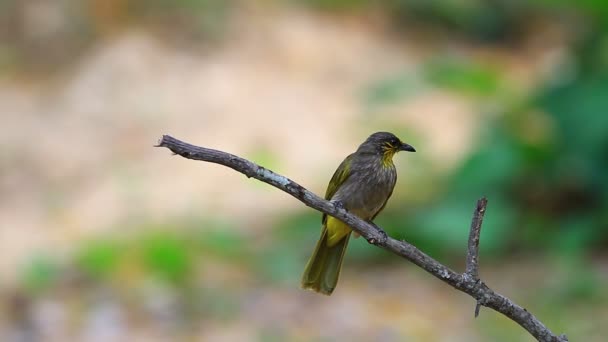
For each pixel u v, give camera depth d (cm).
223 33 1914
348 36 1978
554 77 1473
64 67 1900
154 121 1706
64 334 1130
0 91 1838
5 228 1459
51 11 1956
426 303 1186
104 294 1223
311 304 1191
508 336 1080
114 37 1909
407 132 1559
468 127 1658
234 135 1655
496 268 1258
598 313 1102
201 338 1109
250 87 1775
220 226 1418
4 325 1159
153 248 1298
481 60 1997
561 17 2044
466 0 2117
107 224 1461
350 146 1616
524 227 1323
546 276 1207
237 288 1241
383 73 1852
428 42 2052
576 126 1320
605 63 1353
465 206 1326
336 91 1791
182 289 1237
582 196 1348
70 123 1736
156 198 1539
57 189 1591
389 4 2103
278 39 1914
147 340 1110
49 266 1291
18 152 1670
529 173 1363
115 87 1795
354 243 1328
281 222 1438
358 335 1107
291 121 1688
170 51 1866
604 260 1241
